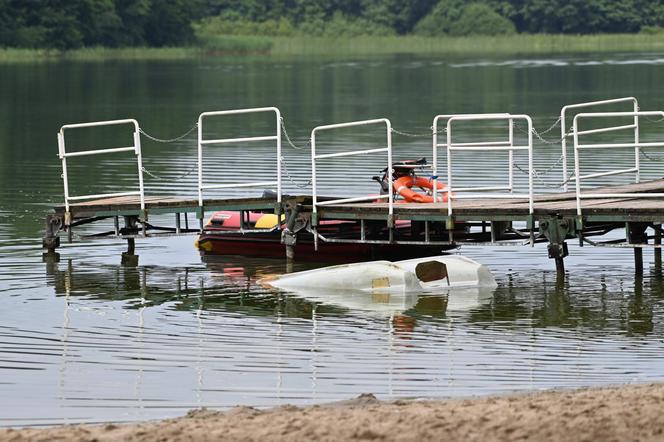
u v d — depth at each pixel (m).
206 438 29.38
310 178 80.88
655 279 52.53
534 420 29.45
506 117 53.38
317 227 56.47
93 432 30.33
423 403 32.44
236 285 52.62
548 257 56.22
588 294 49.88
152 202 58.66
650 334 43.38
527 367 39.16
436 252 58.28
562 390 35.22
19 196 76.50
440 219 53.50
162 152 99.38
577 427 28.94
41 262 57.59
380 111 132.25
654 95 143.75
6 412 35.50
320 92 160.62
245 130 116.06
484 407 30.89
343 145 101.75
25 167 90.81
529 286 51.47
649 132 108.81
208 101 147.88
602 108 130.00
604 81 170.62
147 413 35.34
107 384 38.06
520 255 58.25
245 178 82.44
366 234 57.38
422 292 50.69
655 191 57.59
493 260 57.22
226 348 42.09
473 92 156.50
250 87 171.25
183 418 32.00
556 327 44.53
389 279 50.88
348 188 76.19
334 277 51.47
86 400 36.56
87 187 80.12
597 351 41.09
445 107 135.38
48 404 36.16
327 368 39.34
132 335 43.97
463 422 29.55
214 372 39.16
